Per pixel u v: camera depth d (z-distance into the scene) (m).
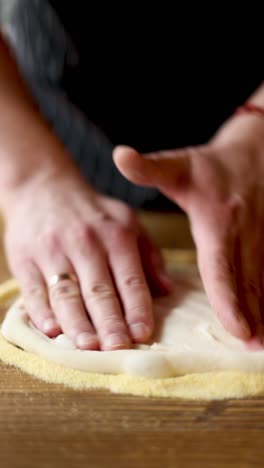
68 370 0.49
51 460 0.41
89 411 0.46
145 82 0.81
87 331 0.51
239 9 0.77
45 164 0.67
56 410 0.46
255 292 0.52
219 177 0.58
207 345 0.50
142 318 0.52
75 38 0.79
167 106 0.82
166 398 0.47
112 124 0.84
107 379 0.48
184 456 0.41
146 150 0.85
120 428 0.44
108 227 0.59
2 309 0.59
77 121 0.86
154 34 0.79
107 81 0.81
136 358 0.48
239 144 0.61
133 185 0.88
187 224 0.83
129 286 0.54
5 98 0.72
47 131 0.71
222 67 0.80
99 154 0.87
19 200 0.65
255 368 0.48
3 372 0.50
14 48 0.85
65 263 0.56
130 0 0.77
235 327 0.49
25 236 0.60
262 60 0.80
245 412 0.45
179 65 0.80
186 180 0.57
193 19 0.78
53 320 0.53
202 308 0.55
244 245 0.55
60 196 0.63
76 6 0.78
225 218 0.56
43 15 0.80
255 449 0.42
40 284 0.56
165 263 0.66
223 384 0.47
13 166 0.66
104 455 0.42
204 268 0.53
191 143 0.84
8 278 0.67
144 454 0.42
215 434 0.43
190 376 0.48
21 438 0.43
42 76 0.84
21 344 0.52
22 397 0.47
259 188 0.59
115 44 0.79
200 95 0.82
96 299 0.53
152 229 0.82
